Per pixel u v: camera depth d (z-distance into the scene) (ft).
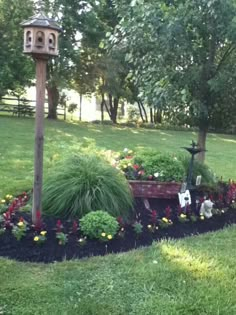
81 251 11.21
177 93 16.75
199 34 16.12
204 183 17.62
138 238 12.42
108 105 88.89
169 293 9.18
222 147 45.21
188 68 16.57
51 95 71.72
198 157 19.24
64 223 12.80
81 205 13.28
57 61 64.85
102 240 11.77
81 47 69.05
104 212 12.60
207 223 14.46
